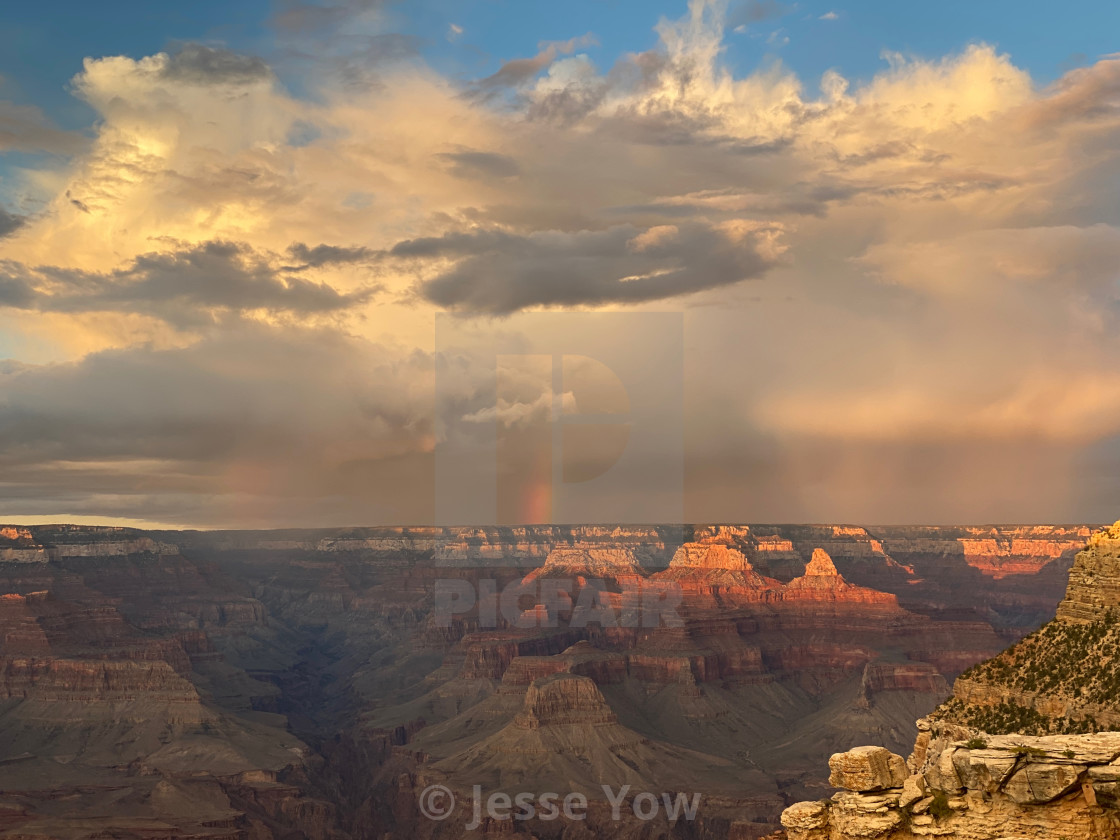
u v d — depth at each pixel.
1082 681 80.94
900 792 59.44
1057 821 55.12
